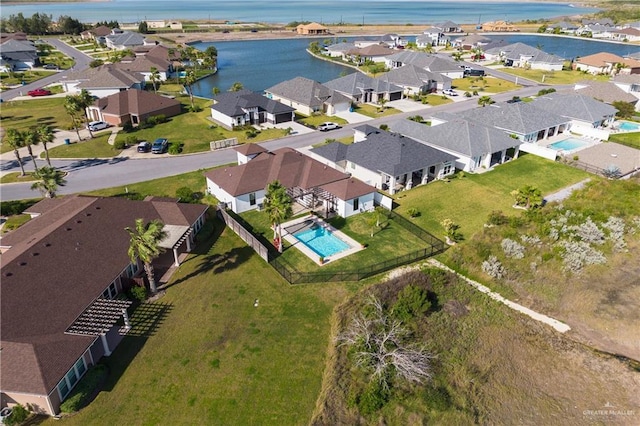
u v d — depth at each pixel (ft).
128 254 128.77
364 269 146.51
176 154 244.83
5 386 93.66
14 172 218.59
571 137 278.87
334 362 109.70
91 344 106.11
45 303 113.09
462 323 125.49
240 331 121.29
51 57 540.52
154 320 124.98
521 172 225.35
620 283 141.49
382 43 648.38
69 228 141.18
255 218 179.63
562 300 135.44
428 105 354.74
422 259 153.58
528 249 154.81
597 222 167.63
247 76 471.21
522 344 119.55
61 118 308.81
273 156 200.95
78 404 98.37
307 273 144.77
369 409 97.81
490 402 102.83
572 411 101.76
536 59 495.00
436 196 198.90
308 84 337.93
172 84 425.28
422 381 105.40
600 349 119.55
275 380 106.22
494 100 366.84
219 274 144.97
